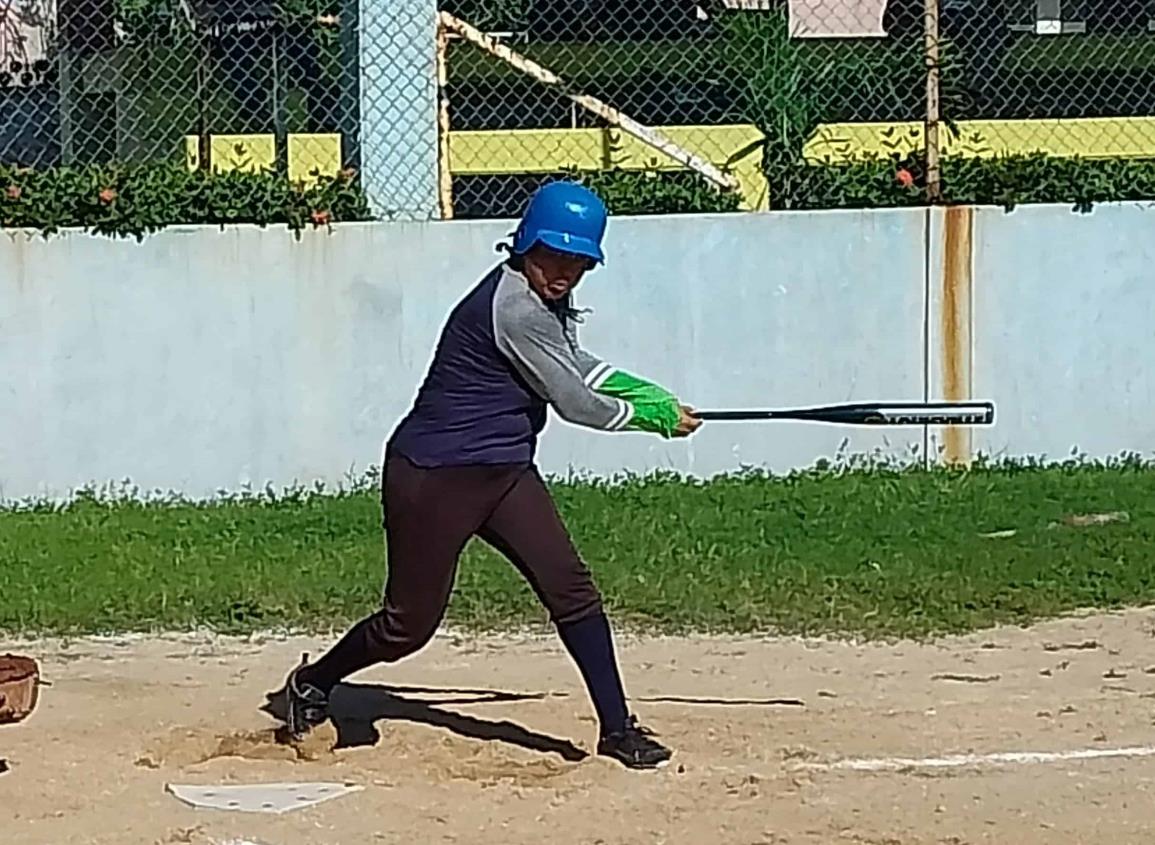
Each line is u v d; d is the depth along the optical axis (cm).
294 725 685
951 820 618
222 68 1120
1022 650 809
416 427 643
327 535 987
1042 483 1080
